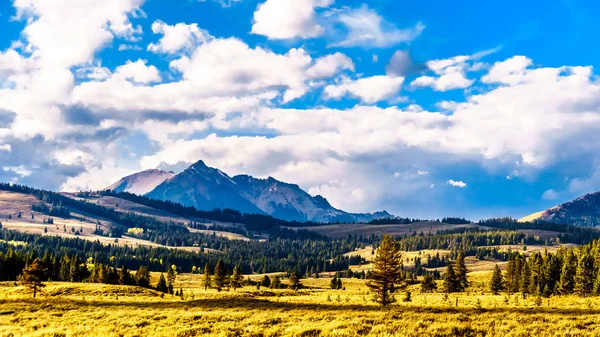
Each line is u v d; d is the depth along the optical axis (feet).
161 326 111.45
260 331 99.91
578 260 360.89
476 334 91.61
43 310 156.04
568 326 97.76
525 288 398.01
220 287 437.17
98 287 272.31
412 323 104.17
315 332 95.55
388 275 232.32
